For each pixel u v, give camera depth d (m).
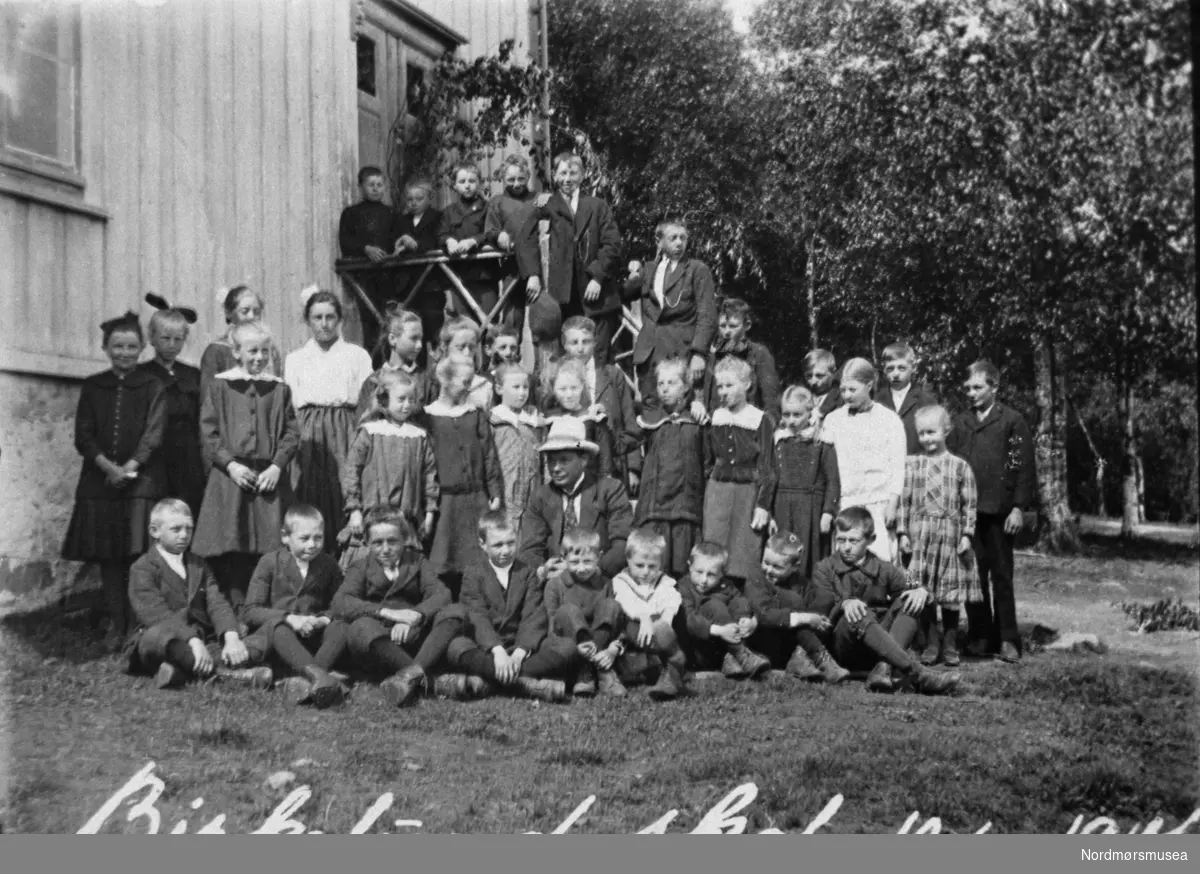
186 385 6.52
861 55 11.40
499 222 8.62
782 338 11.70
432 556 6.26
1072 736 5.19
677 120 11.95
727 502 6.51
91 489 6.14
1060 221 10.02
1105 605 8.08
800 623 6.06
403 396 6.30
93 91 6.99
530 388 7.30
